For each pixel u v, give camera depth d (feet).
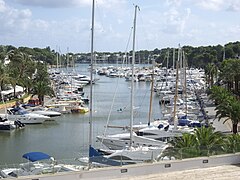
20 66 369.09
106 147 162.20
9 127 210.59
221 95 257.14
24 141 185.37
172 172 74.90
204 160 78.54
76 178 67.77
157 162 74.64
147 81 524.52
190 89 379.35
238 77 303.07
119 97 377.50
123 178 70.74
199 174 74.02
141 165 72.79
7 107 274.16
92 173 68.80
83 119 251.39
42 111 255.91
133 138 157.99
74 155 153.99
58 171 68.08
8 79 302.45
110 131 204.74
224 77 320.50
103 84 522.88
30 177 65.00
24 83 333.42
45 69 427.33
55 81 434.30
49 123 237.45
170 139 163.94
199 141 118.83
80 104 295.07
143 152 101.40
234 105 186.91
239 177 72.69
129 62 431.02
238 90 305.73
